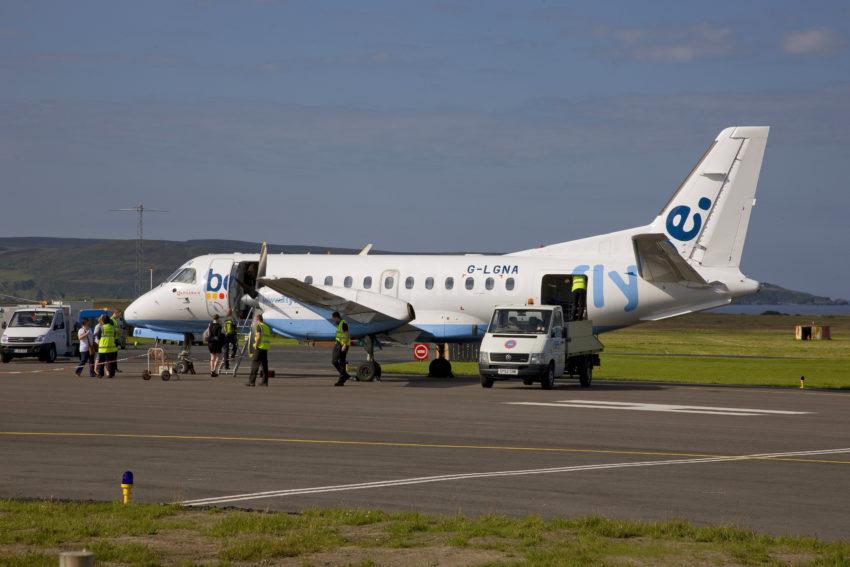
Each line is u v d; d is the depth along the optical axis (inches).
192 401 1111.0
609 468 664.4
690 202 1430.9
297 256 1596.9
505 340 1316.4
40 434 818.8
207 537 441.4
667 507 534.9
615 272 1449.3
